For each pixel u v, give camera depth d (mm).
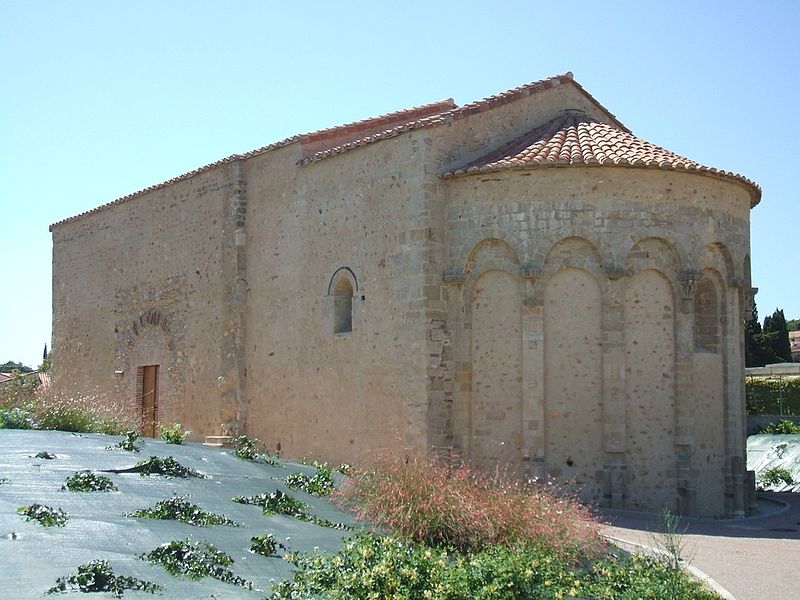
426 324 19188
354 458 20734
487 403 19094
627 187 19062
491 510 12094
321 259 22359
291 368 23078
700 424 19656
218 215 26016
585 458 18625
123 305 30578
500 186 19219
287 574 9281
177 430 17125
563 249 18984
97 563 8203
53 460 12781
